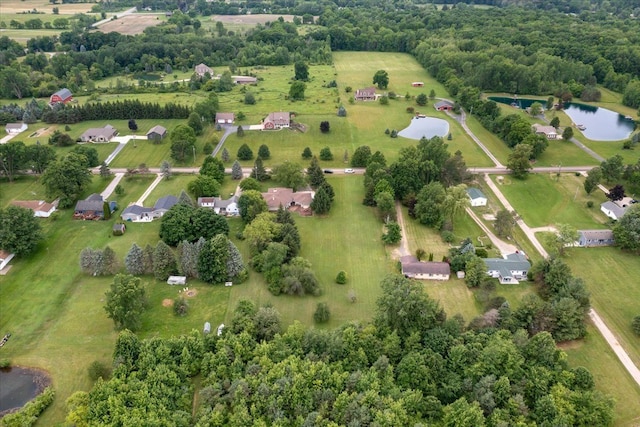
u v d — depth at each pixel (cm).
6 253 12725
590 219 15062
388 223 13762
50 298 11462
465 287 12000
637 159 19262
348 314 11062
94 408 8244
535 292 11819
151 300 11406
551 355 9056
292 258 12400
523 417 8094
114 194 16288
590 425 8188
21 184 16950
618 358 9938
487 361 8931
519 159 17512
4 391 9125
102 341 10219
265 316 10119
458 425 7975
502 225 13950
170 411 8338
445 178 16488
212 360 9200
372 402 8275
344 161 19100
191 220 13450
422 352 9212
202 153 19575
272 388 8525
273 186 16862
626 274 12456
